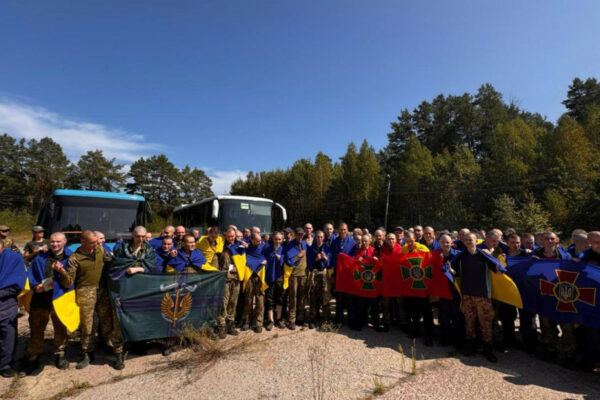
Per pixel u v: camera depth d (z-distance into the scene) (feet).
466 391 13.02
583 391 13.12
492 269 16.89
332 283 25.21
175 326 17.26
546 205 96.32
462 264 17.69
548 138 119.03
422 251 20.67
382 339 19.51
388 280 20.89
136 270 16.44
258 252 21.95
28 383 13.91
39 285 14.74
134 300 16.29
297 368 15.14
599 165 95.76
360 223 147.74
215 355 16.60
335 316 24.25
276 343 18.47
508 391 13.04
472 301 17.02
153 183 269.03
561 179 102.22
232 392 12.94
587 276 15.60
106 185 255.50
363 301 21.40
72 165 252.01
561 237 88.02
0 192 213.87
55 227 28.07
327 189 175.11
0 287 14.46
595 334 14.94
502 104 201.98
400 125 216.13
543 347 17.10
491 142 144.87
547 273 16.88
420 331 21.34
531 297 17.24
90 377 14.46
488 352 16.40
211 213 41.24
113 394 12.86
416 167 146.92
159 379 14.16
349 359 16.25
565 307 15.87
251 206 42.75
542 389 13.26
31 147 242.99
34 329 15.14
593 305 15.07
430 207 134.00
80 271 15.56
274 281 21.88
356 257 22.24
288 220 181.16
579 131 108.27
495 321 19.69
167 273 17.39
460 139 197.06
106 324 16.51
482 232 32.94
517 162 116.57
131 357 16.70
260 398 12.46
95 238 15.66
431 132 208.85
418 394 12.75
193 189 302.25
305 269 22.38
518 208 106.83
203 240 22.13
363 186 158.61
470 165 135.54
